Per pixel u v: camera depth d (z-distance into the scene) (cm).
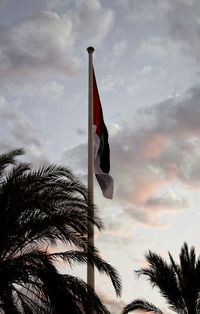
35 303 1067
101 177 1411
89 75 1480
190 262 1803
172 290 1775
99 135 1453
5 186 1072
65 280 1034
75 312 1017
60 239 1096
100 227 1121
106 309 1036
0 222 1046
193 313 1769
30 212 1085
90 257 1066
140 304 1820
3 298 1034
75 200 1120
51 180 1130
